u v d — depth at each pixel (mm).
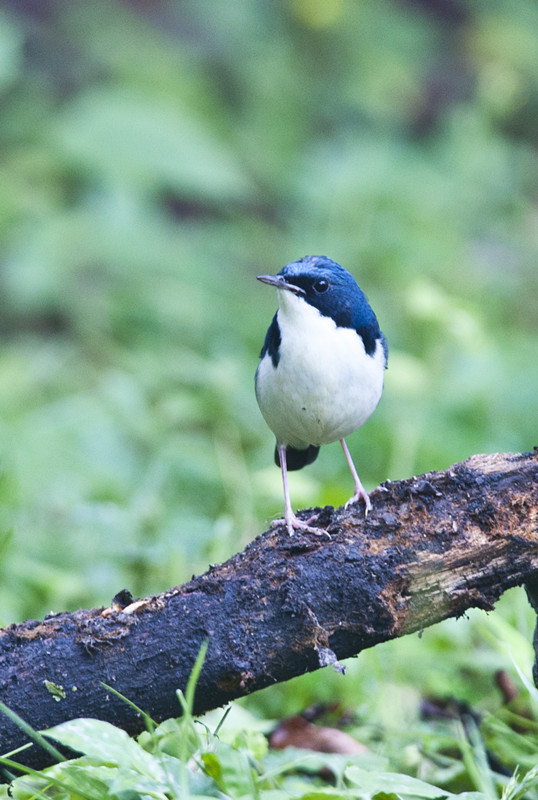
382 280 17203
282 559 5664
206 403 12289
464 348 13430
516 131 21656
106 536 9633
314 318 6758
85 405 12898
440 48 23750
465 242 18562
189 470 11719
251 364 14898
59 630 5555
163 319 16000
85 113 17453
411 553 5652
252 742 6312
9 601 8414
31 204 16938
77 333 16172
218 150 17750
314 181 18828
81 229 16625
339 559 5633
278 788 5859
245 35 22734
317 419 6992
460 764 6512
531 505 5727
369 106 21906
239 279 17828
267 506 10531
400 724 7176
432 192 18250
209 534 9852
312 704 7656
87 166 17109
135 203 17062
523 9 23578
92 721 4910
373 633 5645
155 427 12531
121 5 22578
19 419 12531
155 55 20938
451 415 13086
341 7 22703
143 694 5508
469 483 5777
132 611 5594
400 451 12133
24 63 20500
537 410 13336
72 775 4973
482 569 5711
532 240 18406
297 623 5559
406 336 15023
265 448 12883
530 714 7227
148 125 17438
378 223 18062
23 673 5438
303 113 21891
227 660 5516
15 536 9422
